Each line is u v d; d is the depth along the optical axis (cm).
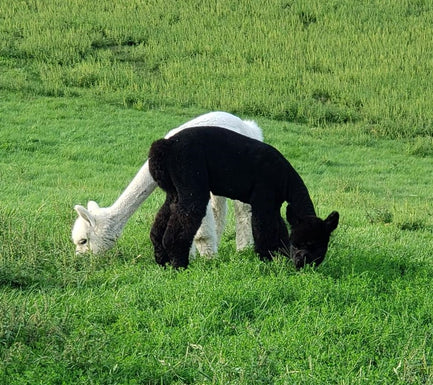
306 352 663
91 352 633
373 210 1445
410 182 1922
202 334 696
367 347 695
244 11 3219
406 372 629
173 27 3094
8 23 3000
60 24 3044
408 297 809
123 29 3056
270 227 919
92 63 2759
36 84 2530
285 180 917
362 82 2680
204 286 800
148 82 2638
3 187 1571
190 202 895
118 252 981
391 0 3303
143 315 738
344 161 2091
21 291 812
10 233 1002
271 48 2912
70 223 1144
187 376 624
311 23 3144
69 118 2275
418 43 2953
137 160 1981
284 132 2294
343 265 927
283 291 806
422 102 2522
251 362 633
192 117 2364
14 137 2067
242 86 2617
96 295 802
